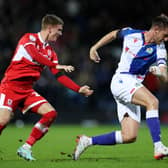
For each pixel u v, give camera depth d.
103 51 63.94
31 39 22.73
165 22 21.69
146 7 72.94
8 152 26.09
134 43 22.27
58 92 56.91
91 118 57.50
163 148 20.88
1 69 58.12
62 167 19.47
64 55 62.78
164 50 22.20
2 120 22.62
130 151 26.38
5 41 64.56
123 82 22.02
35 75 23.11
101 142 22.05
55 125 56.00
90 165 20.05
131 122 22.02
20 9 69.88
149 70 20.92
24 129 46.81
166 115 57.47
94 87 59.91
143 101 21.36
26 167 19.56
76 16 71.31
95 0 72.81
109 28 70.25
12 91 22.81
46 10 70.69
